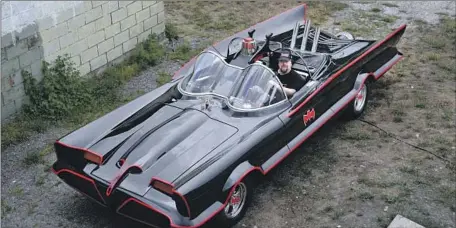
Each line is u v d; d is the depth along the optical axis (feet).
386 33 31.42
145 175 15.34
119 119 17.87
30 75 23.40
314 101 18.92
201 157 15.74
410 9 34.99
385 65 23.25
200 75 19.24
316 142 21.11
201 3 37.04
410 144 20.85
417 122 22.31
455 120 22.34
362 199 17.84
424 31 31.42
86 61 26.45
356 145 20.88
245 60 20.63
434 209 17.34
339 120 22.53
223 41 23.31
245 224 16.87
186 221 14.55
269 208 17.58
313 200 17.90
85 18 25.73
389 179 18.81
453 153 20.24
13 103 23.04
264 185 18.67
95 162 16.12
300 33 23.50
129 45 28.89
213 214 15.08
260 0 37.40
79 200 18.13
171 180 14.80
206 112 17.78
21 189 18.69
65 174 16.87
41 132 22.15
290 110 18.19
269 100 18.01
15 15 22.30
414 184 18.54
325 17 33.81
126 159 15.92
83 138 16.84
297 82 19.43
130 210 15.25
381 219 16.90
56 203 18.01
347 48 22.62
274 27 25.00
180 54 29.43
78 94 24.03
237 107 17.81
